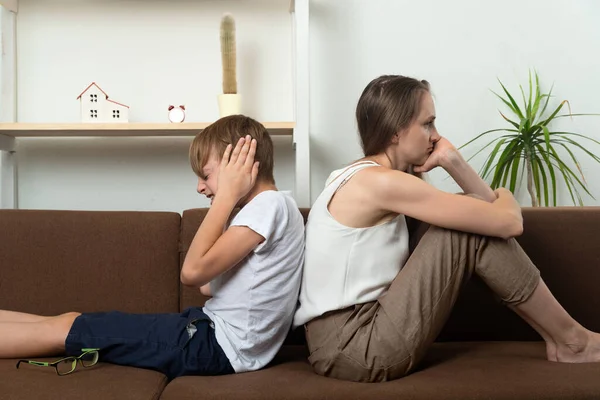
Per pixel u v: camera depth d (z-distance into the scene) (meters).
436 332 1.27
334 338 1.26
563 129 2.43
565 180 2.28
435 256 1.26
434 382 1.15
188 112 2.38
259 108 2.39
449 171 1.45
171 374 1.30
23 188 2.36
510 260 1.27
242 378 1.23
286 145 2.39
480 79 2.41
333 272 1.32
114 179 2.38
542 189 2.43
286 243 1.34
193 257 1.27
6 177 2.30
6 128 2.06
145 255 1.62
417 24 2.40
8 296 1.58
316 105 2.38
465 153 2.41
